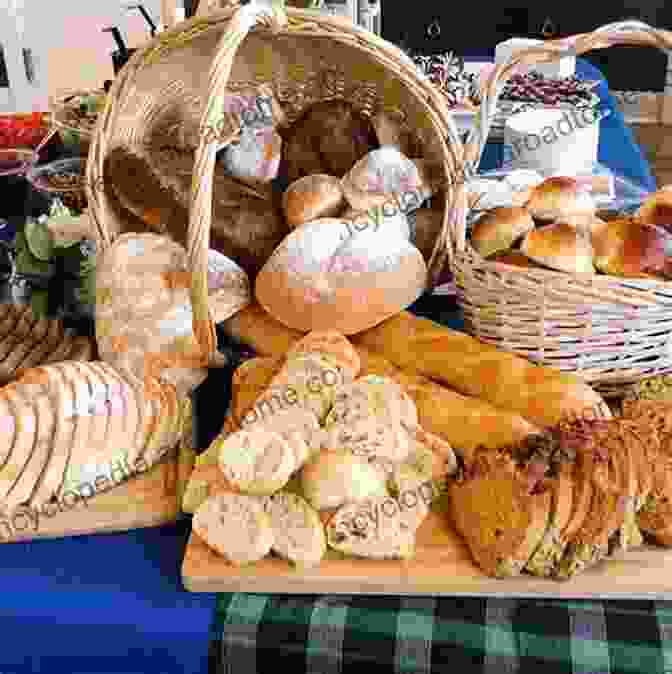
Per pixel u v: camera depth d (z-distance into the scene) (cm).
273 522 84
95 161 117
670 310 98
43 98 341
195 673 80
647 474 80
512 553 78
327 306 109
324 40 125
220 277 117
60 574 85
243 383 104
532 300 101
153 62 113
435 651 77
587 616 79
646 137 438
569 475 80
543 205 115
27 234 122
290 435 88
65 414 91
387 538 83
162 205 121
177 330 109
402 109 127
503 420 93
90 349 114
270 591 82
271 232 122
